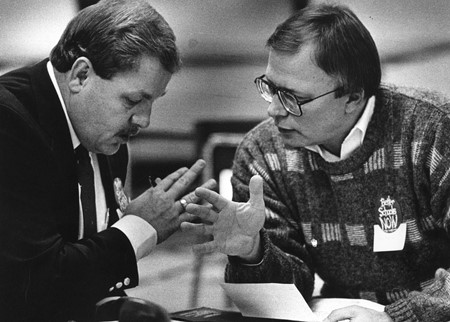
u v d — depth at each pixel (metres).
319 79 1.88
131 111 1.75
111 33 1.69
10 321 1.65
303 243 2.21
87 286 1.70
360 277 2.12
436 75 4.21
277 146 2.18
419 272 2.08
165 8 4.30
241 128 4.16
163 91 1.77
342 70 1.88
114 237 1.76
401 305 1.80
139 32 1.69
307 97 1.89
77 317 1.71
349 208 2.06
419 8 4.18
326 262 2.15
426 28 4.21
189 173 1.94
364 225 2.06
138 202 1.88
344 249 2.10
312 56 1.86
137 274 1.79
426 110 2.02
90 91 1.73
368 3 4.14
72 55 1.73
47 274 1.65
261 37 4.28
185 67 4.22
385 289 2.10
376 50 1.97
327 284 2.23
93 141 1.81
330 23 1.90
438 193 1.97
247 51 4.25
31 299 1.66
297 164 2.13
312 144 2.01
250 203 1.92
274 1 4.20
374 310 1.81
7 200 1.64
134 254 1.78
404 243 2.04
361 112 2.02
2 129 1.66
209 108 4.23
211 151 3.34
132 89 1.71
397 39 4.18
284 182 2.16
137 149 4.41
